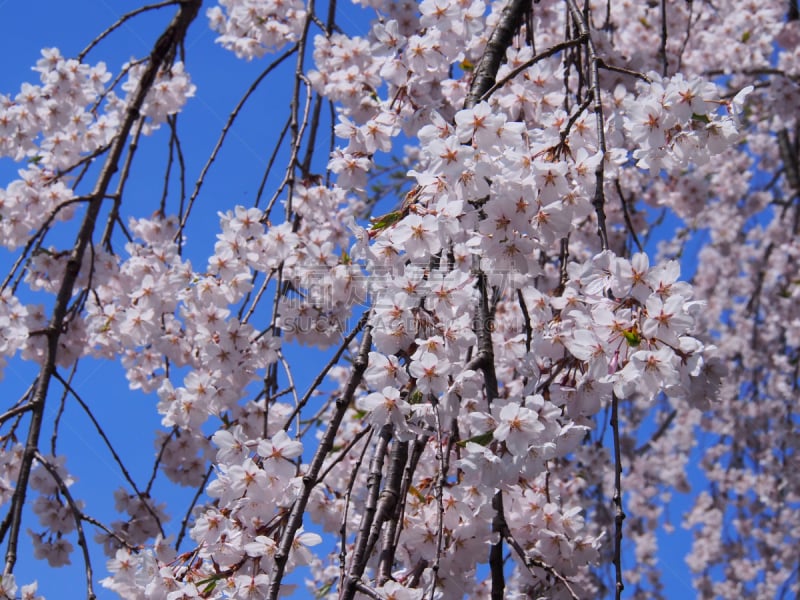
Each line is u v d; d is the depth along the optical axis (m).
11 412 2.79
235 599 2.29
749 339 7.36
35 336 3.54
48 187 3.78
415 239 2.33
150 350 3.87
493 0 4.30
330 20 4.43
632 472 7.33
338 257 3.08
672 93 2.34
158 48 3.57
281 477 2.41
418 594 2.21
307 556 2.36
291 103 3.87
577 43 2.69
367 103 3.93
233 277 3.42
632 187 5.59
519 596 2.67
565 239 3.01
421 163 2.84
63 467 3.37
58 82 3.88
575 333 2.07
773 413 7.01
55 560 3.41
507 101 3.01
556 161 2.38
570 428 2.26
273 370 3.62
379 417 2.34
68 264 3.07
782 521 6.99
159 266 3.68
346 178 3.40
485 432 2.22
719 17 6.58
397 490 2.39
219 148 3.77
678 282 2.08
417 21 4.25
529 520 2.71
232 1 4.70
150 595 2.37
